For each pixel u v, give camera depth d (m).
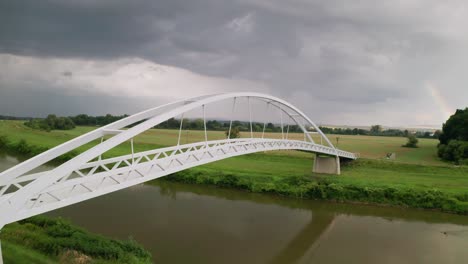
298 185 50.72
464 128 76.38
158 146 85.38
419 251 30.12
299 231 34.59
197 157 28.31
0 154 75.31
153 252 26.88
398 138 136.88
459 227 37.22
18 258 19.62
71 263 20.52
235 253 27.86
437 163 68.81
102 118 177.25
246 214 39.62
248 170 60.22
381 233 34.75
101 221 33.88
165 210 39.25
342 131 184.88
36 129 124.06
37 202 16.98
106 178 21.00
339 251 29.55
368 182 51.00
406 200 45.53
